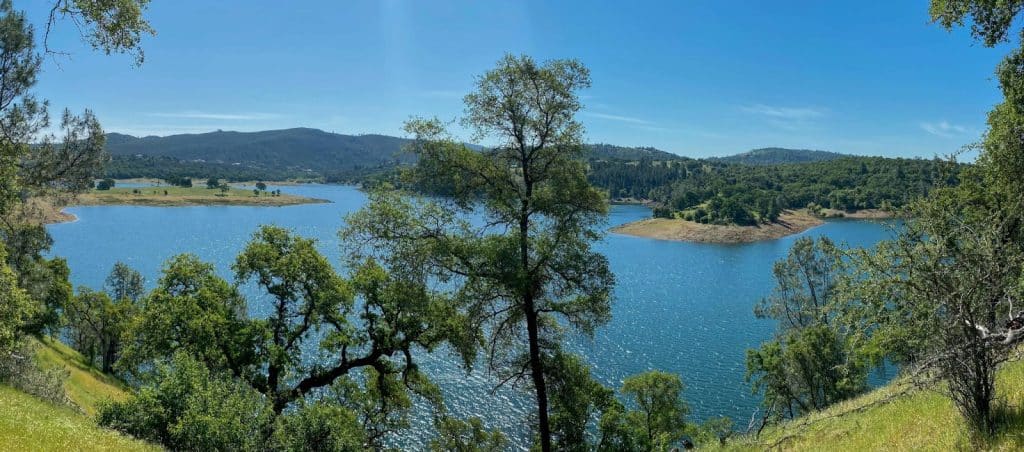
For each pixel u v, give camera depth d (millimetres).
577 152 18547
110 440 12680
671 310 72125
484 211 18766
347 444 17281
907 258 7383
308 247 23422
